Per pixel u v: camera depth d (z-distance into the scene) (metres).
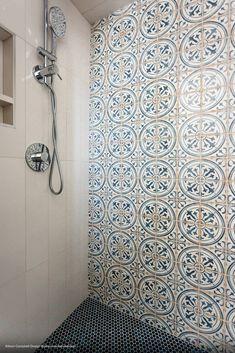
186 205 1.04
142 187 1.16
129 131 1.19
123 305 1.25
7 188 0.82
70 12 1.14
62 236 1.15
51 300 1.08
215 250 0.97
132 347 1.03
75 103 1.21
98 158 1.32
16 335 0.88
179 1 1.01
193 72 0.99
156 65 1.09
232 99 0.91
